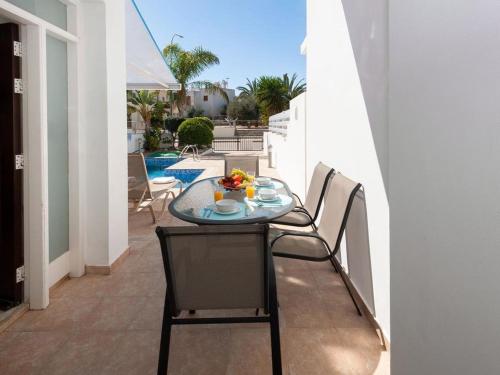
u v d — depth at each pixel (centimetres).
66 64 337
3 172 275
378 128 246
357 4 290
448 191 128
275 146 1134
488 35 103
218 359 226
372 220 260
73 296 313
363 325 264
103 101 354
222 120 3875
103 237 361
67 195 347
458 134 121
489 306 105
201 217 270
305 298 306
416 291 157
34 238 285
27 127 279
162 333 198
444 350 133
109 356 229
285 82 3091
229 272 198
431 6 138
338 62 357
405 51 165
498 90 100
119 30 390
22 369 216
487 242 106
